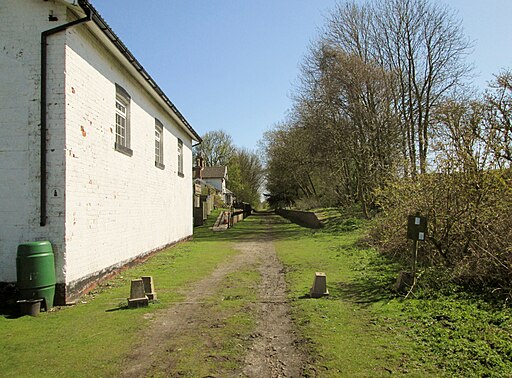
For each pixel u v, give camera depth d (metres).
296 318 5.98
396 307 6.34
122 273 9.98
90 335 5.38
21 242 7.21
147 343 5.05
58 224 7.20
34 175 7.29
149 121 12.73
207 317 6.13
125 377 4.12
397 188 10.10
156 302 7.04
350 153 23.02
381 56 25.38
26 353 4.77
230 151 74.12
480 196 7.43
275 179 48.12
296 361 4.43
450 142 7.93
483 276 6.73
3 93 7.38
